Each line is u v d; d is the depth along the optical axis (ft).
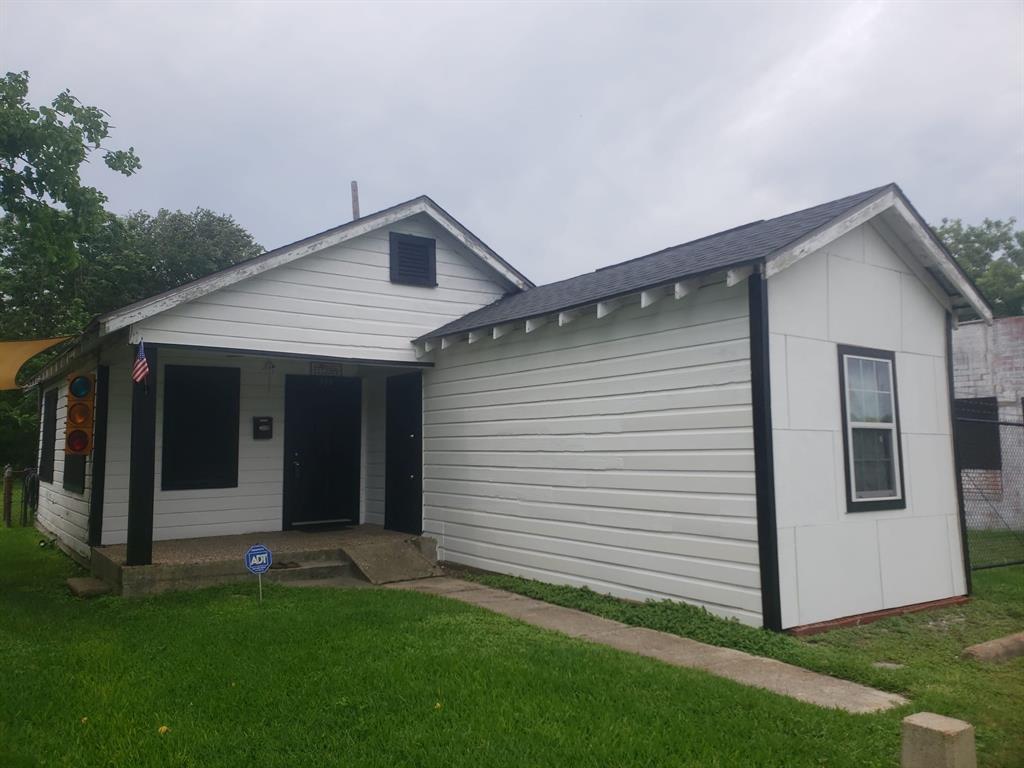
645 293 23.57
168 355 35.78
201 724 14.07
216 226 103.71
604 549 26.11
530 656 18.22
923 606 24.47
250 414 37.91
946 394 27.20
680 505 23.35
